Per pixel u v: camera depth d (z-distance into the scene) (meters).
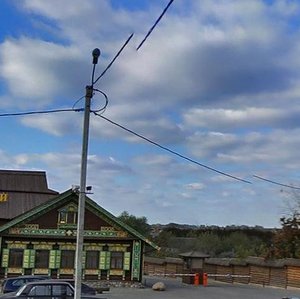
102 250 44.69
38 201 50.44
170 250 78.88
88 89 15.42
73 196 44.19
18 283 27.38
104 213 44.84
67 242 44.09
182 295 38.16
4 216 48.12
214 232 86.06
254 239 80.38
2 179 51.38
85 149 15.25
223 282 55.94
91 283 43.62
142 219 84.56
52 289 22.84
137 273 44.78
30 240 43.50
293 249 53.41
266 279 51.03
